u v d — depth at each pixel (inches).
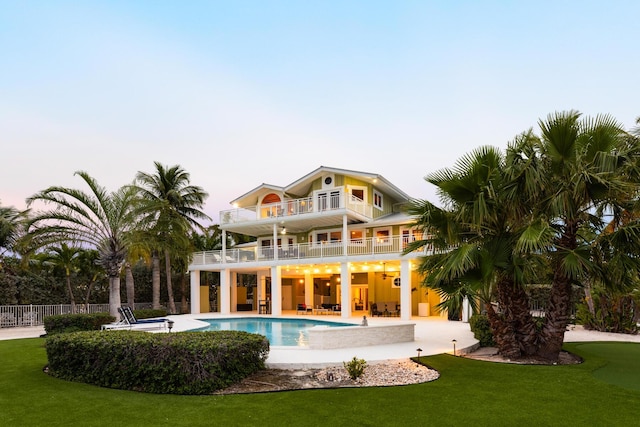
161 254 1112.8
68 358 308.8
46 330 607.2
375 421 211.5
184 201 1186.6
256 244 1301.7
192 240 1245.1
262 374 327.0
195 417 217.6
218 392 270.4
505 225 381.1
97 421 211.0
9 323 815.1
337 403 243.0
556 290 383.6
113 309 681.0
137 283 1264.8
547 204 361.1
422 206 403.2
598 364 362.3
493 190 354.6
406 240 943.0
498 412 226.2
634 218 382.0
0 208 858.8
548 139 355.3
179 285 1364.4
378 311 949.2
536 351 390.3
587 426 204.7
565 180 358.3
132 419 214.2
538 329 406.6
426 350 429.4
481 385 285.7
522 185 354.6
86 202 668.7
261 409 231.6
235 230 1168.2
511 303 397.7
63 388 280.5
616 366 358.0
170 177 1187.3
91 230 683.4
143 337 303.0
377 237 980.6
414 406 237.1
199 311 1122.0
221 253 1123.3
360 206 1024.2
